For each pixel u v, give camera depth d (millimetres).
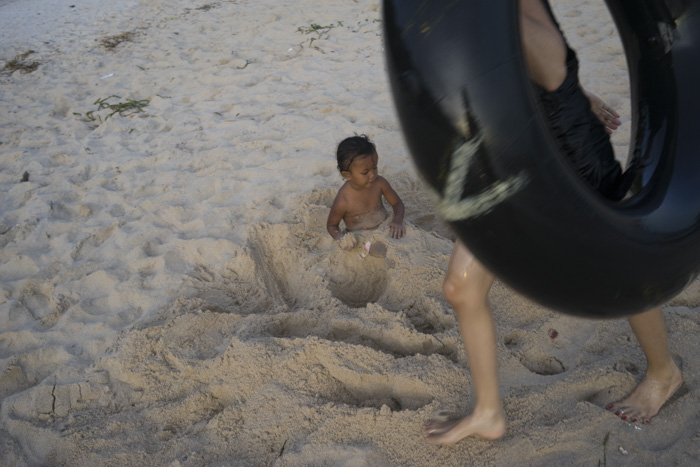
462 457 2199
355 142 3236
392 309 3043
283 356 2668
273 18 7738
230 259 3398
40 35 8078
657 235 1271
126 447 2428
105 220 4016
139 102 5789
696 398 2330
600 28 6121
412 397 2496
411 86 1168
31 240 3871
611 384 2420
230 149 4672
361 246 3395
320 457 2268
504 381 2504
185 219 3910
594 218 1186
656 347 2189
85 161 4840
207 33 7523
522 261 1210
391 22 1210
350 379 2584
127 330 2971
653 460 2152
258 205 3885
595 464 2148
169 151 4762
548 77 1669
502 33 1125
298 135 4754
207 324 2953
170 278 3361
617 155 3955
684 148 1406
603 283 1234
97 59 7012
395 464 2215
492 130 1110
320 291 3145
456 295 1892
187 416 2564
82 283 3416
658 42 1535
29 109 5879
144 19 8352
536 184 1131
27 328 3158
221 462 2318
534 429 2266
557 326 2766
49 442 2492
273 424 2430
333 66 6074
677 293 1354
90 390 2699
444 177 1183
